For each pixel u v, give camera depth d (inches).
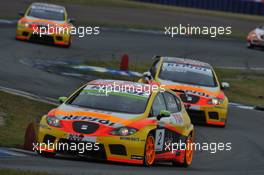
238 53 4581.7
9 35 3932.1
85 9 5620.1
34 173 1144.8
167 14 5861.2
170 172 1411.2
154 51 4234.7
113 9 5797.2
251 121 2608.3
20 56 3289.9
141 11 5856.3
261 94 3454.7
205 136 2176.4
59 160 1424.7
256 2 6437.0
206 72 2502.5
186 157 1662.2
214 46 4751.5
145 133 1449.3
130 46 4291.3
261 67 4220.0
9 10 5083.7
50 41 3777.1
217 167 1692.9
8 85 2536.9
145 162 1457.9
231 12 6441.9
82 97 1547.7
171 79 2428.6
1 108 2087.8
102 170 1315.2
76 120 1443.2
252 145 2123.5
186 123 1679.4
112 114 1471.5
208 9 6417.3
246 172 1593.3
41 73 2942.9
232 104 3019.2
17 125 1953.7
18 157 1427.2
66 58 3494.1
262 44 4783.5
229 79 3703.3
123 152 1429.6
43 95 2482.8
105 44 4234.7
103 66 3464.6
